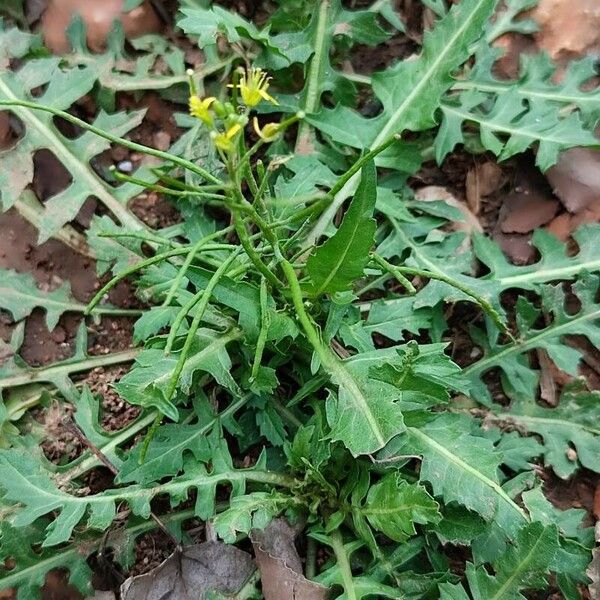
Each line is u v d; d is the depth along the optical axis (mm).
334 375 169
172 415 156
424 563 188
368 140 203
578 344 209
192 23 187
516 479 184
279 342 181
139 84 221
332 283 163
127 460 176
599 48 220
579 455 194
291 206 191
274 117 226
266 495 176
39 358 211
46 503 169
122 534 188
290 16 216
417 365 164
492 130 208
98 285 219
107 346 214
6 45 214
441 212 210
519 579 163
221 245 167
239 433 188
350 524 183
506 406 206
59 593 192
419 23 236
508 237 219
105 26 225
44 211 210
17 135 224
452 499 171
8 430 197
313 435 180
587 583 173
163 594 178
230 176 133
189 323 182
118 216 207
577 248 212
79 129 228
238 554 184
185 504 198
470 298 195
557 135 202
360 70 234
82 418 190
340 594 178
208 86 226
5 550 178
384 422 156
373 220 147
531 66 214
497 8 222
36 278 216
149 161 227
